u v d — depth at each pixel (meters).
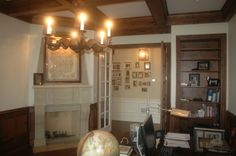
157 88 6.36
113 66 6.75
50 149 4.07
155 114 6.34
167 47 4.51
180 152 2.05
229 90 3.61
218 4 3.28
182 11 3.66
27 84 4.00
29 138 4.00
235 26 3.22
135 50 6.57
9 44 3.55
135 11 3.70
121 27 4.31
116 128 5.71
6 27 3.48
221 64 3.75
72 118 4.66
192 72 4.16
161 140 2.30
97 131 1.47
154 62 6.39
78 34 2.36
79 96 4.38
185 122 3.99
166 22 3.95
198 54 4.19
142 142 1.69
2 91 3.41
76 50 2.44
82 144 1.37
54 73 4.27
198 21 3.79
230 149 2.62
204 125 3.78
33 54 4.06
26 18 3.86
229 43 3.61
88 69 4.58
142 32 4.61
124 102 6.71
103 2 2.91
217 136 3.46
